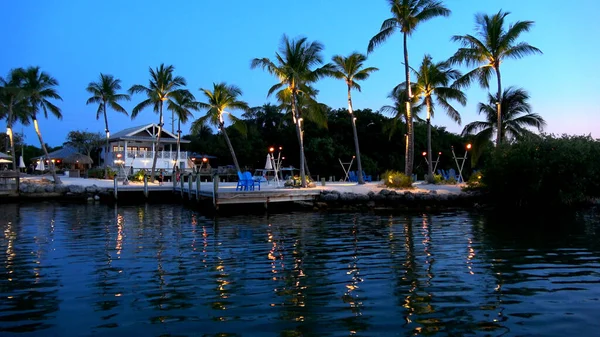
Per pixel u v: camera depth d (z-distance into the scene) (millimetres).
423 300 6914
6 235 14219
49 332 5688
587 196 24344
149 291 7523
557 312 6348
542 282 7977
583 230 14656
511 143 26047
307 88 30125
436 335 5520
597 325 5844
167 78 41125
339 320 6043
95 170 47438
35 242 12781
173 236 13945
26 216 20406
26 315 6324
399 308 6531
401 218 19203
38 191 31281
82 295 7293
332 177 48969
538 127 33250
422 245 11953
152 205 26953
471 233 14258
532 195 23672
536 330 5684
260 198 22578
